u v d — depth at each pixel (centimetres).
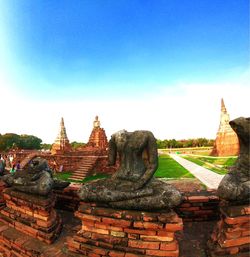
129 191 352
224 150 3900
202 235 426
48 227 405
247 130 354
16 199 446
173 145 7775
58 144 3478
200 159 3531
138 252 332
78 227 413
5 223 466
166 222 327
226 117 3947
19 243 404
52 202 418
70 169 2389
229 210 331
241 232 333
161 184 371
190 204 483
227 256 329
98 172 2264
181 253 369
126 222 339
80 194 371
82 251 357
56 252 376
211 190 582
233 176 347
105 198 352
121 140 402
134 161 391
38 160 447
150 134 394
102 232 355
